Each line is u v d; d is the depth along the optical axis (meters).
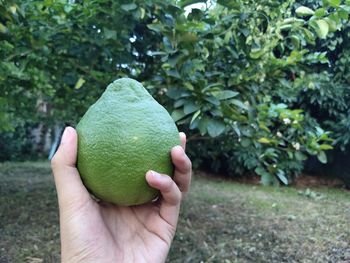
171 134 0.22
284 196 1.52
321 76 1.38
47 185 1.45
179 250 0.84
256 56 0.66
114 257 0.23
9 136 2.30
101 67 0.79
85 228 0.23
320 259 0.85
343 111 1.79
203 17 0.63
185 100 0.55
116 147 0.21
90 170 0.22
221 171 2.06
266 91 0.77
